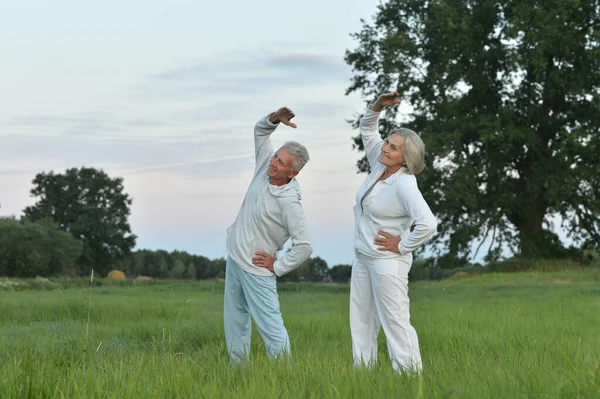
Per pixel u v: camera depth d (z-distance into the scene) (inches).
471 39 1270.9
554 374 142.6
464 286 827.4
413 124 1363.2
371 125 209.6
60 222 2711.6
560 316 358.6
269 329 206.5
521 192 1350.9
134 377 146.5
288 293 764.0
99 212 2687.0
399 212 183.6
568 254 1322.6
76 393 123.6
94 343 245.6
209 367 168.1
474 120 1242.6
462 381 138.6
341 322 327.0
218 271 3166.8
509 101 1331.2
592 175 1203.2
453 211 1277.1
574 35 1250.6
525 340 239.0
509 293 662.5
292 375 148.1
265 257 206.5
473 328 298.7
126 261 3034.0
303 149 206.1
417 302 534.3
